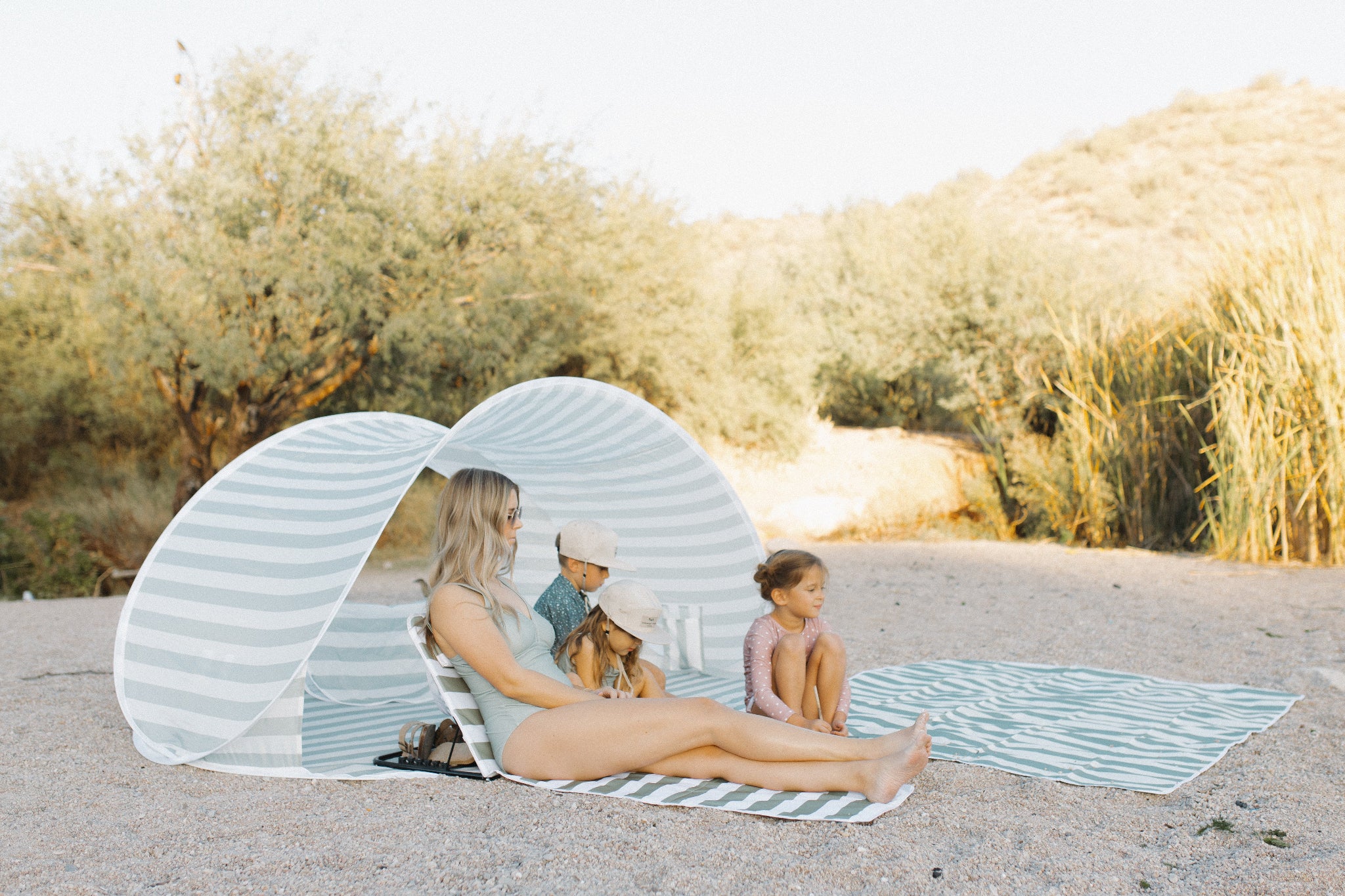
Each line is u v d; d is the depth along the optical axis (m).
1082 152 45.16
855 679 5.78
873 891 2.81
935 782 3.84
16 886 2.84
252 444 12.62
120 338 11.59
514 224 13.19
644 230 15.92
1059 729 4.62
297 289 11.21
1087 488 12.48
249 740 4.02
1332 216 11.02
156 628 4.41
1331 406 9.83
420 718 5.07
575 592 4.53
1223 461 10.64
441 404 13.69
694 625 6.16
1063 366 14.83
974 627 7.52
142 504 13.30
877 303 18.48
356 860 3.04
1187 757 4.14
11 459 15.79
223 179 10.87
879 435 18.25
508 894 2.79
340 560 4.14
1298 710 4.97
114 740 4.54
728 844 3.13
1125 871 2.97
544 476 6.17
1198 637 6.89
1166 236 34.41
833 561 11.26
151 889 2.83
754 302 18.22
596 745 3.70
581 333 14.84
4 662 6.44
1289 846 3.14
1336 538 9.76
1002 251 17.64
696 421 16.94
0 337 15.56
